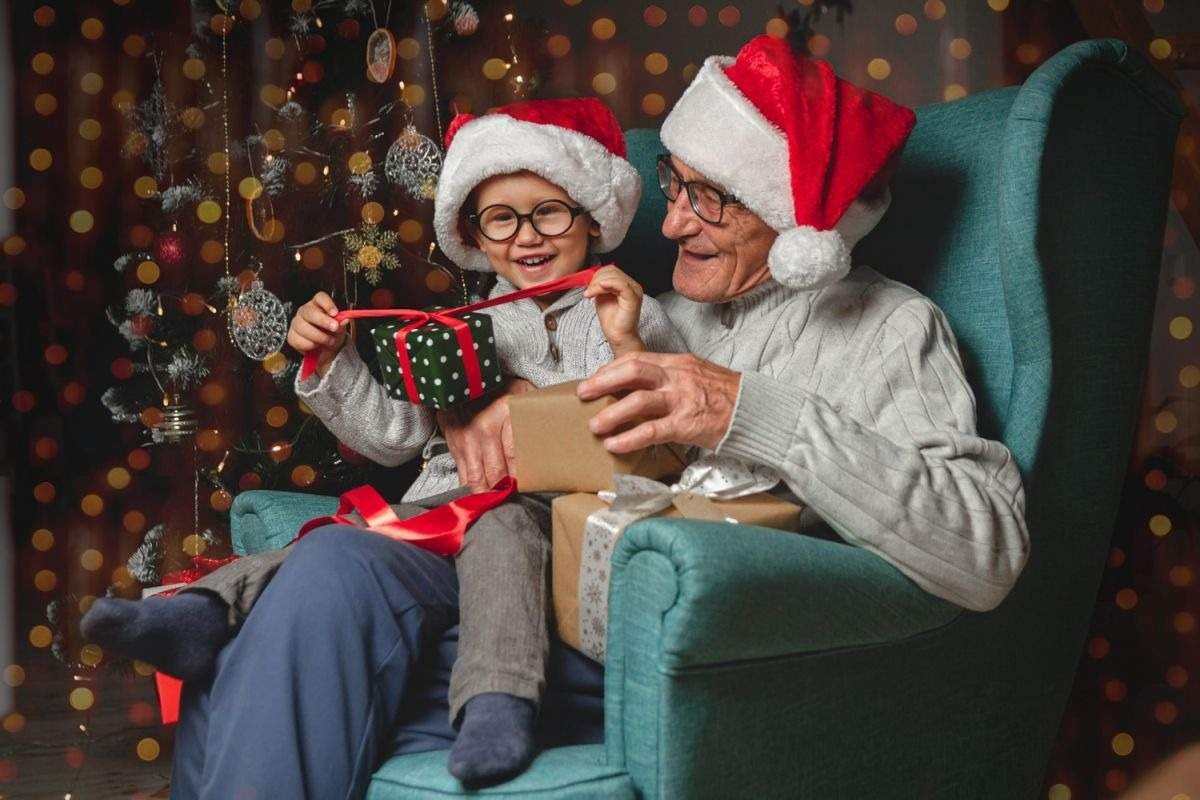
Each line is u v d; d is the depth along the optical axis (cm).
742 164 159
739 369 169
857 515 138
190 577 214
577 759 126
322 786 127
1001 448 149
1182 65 292
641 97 400
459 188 180
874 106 162
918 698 146
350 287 257
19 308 428
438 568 144
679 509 137
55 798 229
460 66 273
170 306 259
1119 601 286
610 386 140
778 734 130
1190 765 221
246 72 305
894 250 182
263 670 129
